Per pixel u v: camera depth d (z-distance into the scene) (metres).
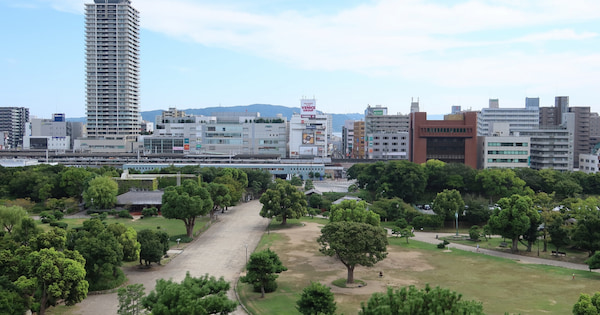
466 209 152.25
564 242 113.12
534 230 115.38
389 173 182.00
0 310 63.44
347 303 79.12
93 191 165.62
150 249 99.50
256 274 82.81
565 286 87.88
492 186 176.88
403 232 128.12
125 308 71.06
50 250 73.25
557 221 114.38
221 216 166.75
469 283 90.25
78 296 72.62
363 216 117.75
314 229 143.50
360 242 86.50
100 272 85.75
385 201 159.00
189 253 114.75
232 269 101.44
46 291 70.81
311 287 69.12
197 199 128.12
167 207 126.62
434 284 89.75
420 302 49.47
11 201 164.75
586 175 194.50
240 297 83.38
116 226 95.88
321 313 65.62
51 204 164.75
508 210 114.69
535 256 112.69
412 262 105.94
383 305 49.97
